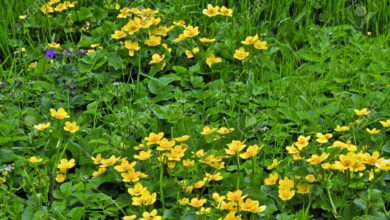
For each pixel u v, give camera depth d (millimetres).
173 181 3734
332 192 3564
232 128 4133
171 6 5922
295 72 4977
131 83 5094
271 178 3641
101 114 4621
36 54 5359
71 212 3477
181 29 5367
